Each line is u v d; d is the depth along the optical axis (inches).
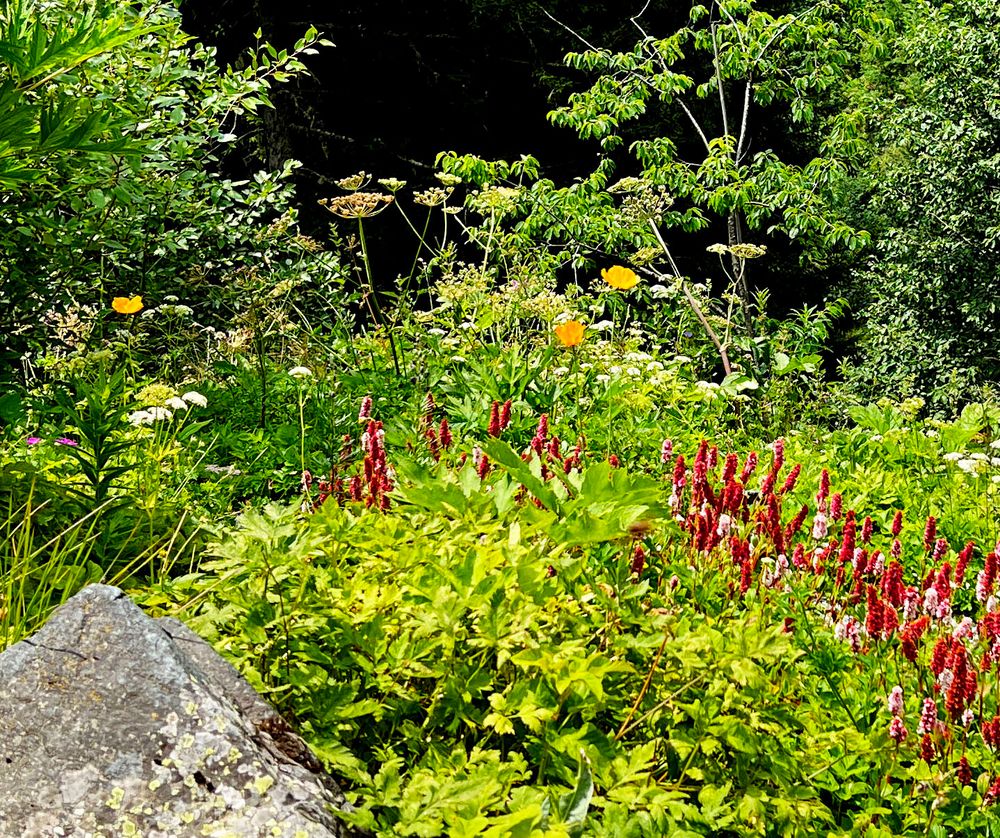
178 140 259.3
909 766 114.0
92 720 85.0
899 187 701.3
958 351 679.1
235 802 81.7
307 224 673.6
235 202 366.9
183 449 194.5
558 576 112.9
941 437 246.4
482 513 116.6
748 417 286.2
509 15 685.3
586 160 725.9
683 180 442.0
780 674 119.6
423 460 173.6
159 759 83.3
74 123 146.3
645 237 420.5
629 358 279.0
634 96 459.2
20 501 149.3
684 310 384.5
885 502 208.7
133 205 254.2
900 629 134.4
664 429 243.4
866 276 731.4
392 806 87.1
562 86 669.3
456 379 255.4
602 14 708.0
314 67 676.1
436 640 101.1
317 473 205.2
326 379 253.9
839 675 126.3
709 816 92.7
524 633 98.7
